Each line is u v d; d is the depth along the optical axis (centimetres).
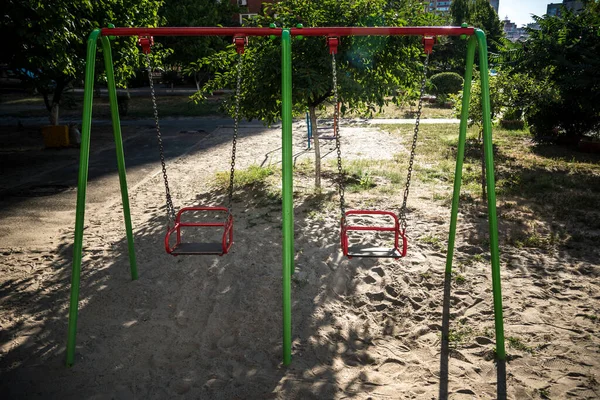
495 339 412
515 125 1788
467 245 627
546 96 1156
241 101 833
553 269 550
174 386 353
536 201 816
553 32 1229
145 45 424
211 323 444
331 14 756
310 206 815
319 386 351
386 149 1365
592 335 415
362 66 800
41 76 1155
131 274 543
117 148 507
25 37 891
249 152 1369
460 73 3953
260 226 718
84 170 385
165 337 422
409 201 835
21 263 588
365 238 661
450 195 862
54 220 762
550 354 389
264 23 802
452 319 450
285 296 372
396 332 431
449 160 1182
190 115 2320
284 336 376
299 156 1288
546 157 1227
